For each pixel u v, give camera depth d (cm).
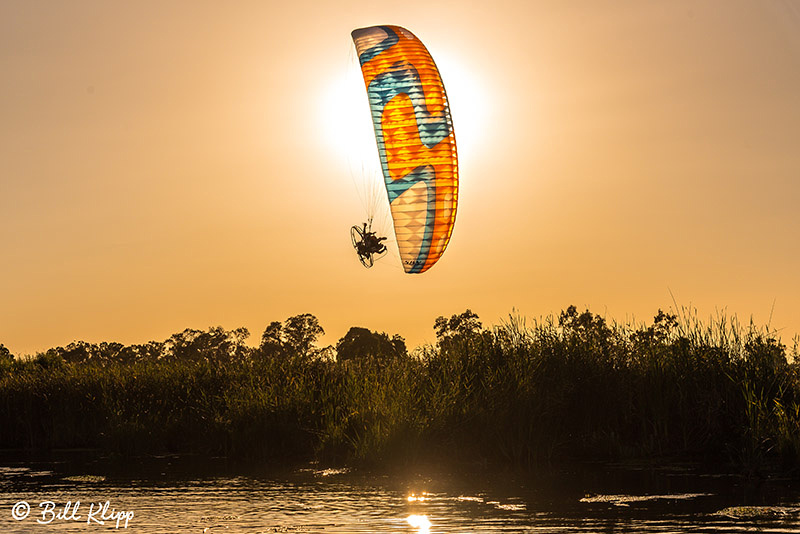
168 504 3081
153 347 15712
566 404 4097
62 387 5419
